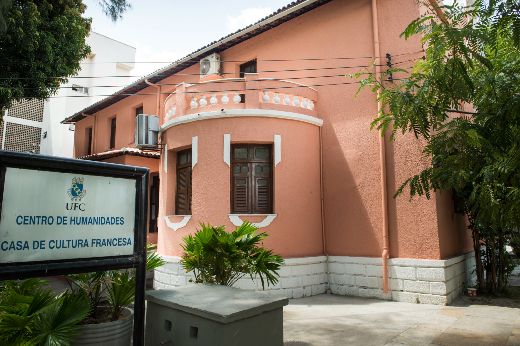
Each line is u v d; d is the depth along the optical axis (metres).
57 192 3.16
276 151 9.05
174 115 10.21
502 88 3.74
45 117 22.77
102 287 4.71
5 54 9.54
